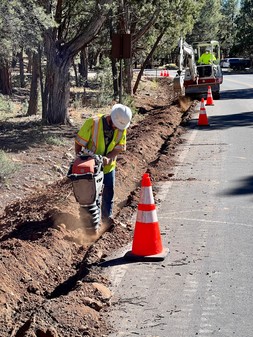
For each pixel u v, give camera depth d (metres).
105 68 33.34
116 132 7.31
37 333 4.57
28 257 6.40
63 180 11.52
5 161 12.41
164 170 12.10
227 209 8.72
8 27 13.15
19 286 5.84
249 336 4.71
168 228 7.83
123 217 8.47
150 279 5.99
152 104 32.56
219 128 18.58
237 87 42.03
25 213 9.02
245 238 7.31
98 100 28.77
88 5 19.56
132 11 30.34
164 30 34.28
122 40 17.66
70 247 7.27
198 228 7.79
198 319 5.05
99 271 6.24
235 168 11.90
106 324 4.98
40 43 18.59
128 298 5.53
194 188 10.22
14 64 58.66
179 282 5.90
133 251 6.62
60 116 20.38
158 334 4.78
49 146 15.60
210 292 5.64
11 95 35.31
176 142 15.86
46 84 20.42
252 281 5.89
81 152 7.25
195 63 32.56
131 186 11.13
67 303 5.15
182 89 30.12
